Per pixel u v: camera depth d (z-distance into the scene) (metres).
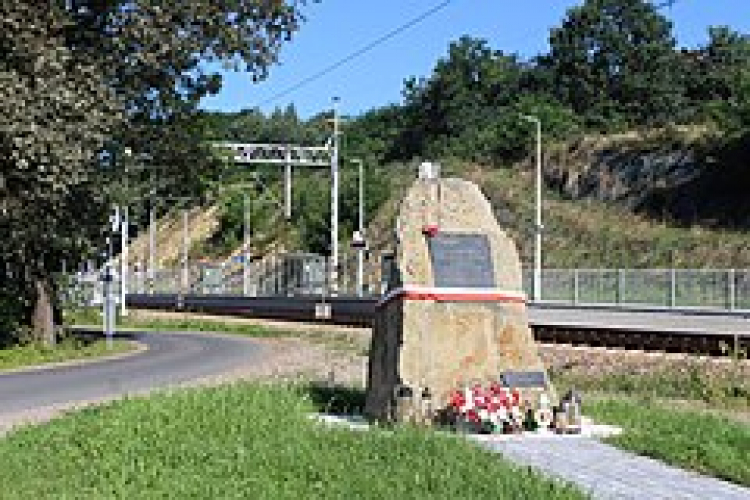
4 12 29.38
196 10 34.84
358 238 65.88
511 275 16.22
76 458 12.37
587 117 107.44
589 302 55.00
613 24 116.00
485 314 15.88
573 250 74.50
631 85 112.25
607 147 84.19
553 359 33.00
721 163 73.25
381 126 125.00
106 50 34.16
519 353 15.94
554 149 89.06
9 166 30.42
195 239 110.88
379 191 88.62
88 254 39.81
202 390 16.03
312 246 88.62
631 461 12.97
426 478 10.62
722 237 66.62
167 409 14.11
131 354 38.66
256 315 72.44
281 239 94.06
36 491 11.20
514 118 99.62
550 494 10.11
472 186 16.70
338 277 74.12
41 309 39.59
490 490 10.20
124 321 68.44
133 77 35.75
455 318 15.74
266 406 14.51
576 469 12.13
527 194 86.06
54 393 24.27
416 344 15.50
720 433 15.31
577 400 15.33
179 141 40.53
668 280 50.88
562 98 115.44
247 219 92.62
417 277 15.77
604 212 78.00
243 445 12.30
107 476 11.46
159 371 30.59
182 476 11.23
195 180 42.22
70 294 59.59
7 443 13.82
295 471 11.19
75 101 29.86
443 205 16.39
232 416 13.72
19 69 29.66
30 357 36.03
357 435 13.00
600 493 10.80
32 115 28.75
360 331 48.94
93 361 35.41
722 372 28.70
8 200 31.98
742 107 79.56
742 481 11.98
